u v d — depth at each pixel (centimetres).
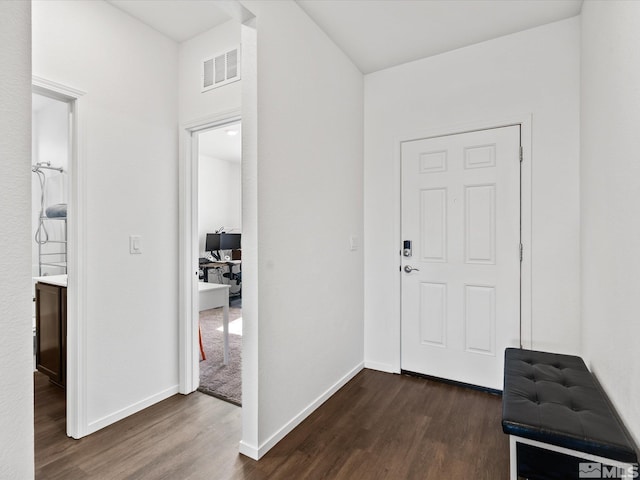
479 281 252
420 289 275
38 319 257
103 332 207
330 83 246
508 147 241
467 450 180
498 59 244
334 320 251
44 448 184
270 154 186
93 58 203
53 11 186
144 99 232
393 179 286
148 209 234
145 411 224
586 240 197
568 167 222
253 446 176
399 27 233
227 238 634
